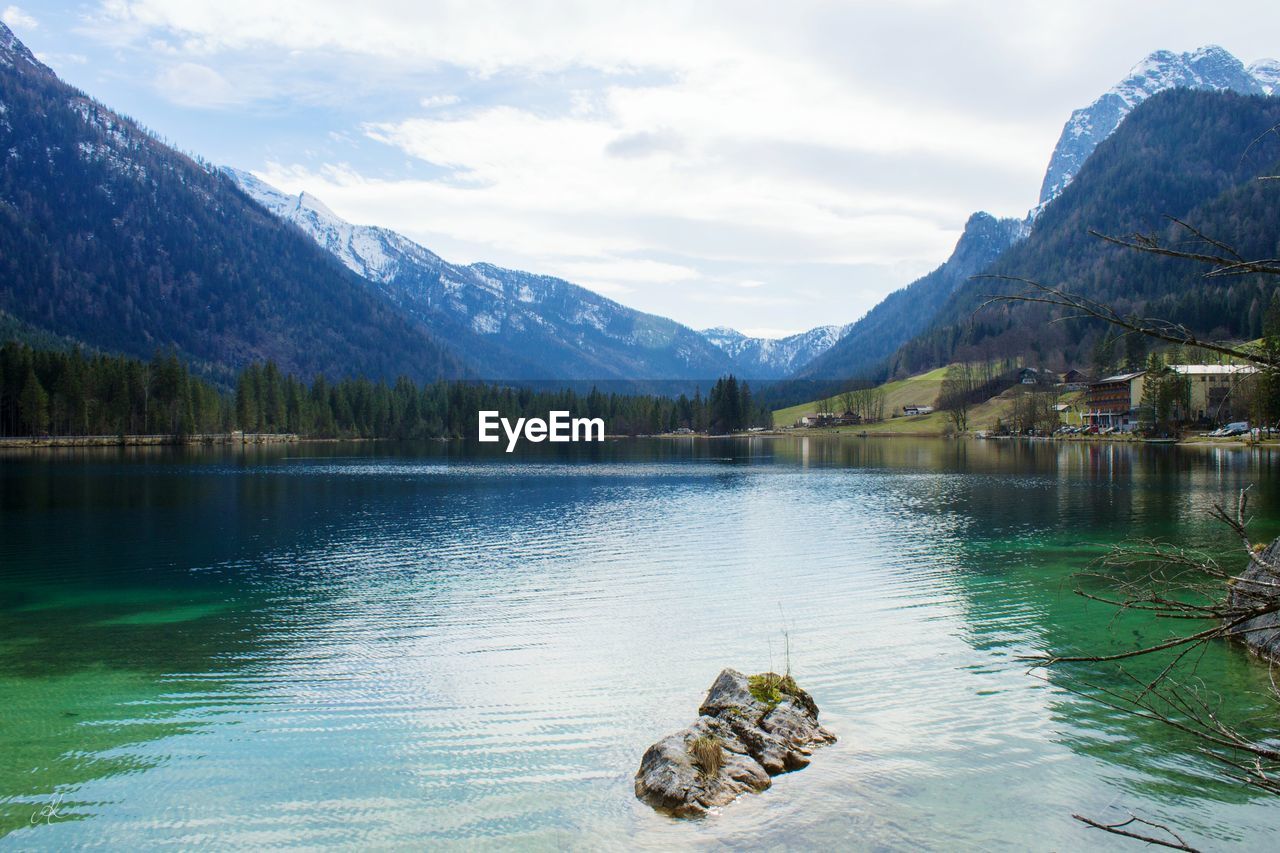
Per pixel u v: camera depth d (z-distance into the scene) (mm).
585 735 17828
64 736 17984
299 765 16469
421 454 159875
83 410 169000
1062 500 62312
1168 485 72625
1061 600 29422
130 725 18609
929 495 68500
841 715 18562
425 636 25781
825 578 33875
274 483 84812
